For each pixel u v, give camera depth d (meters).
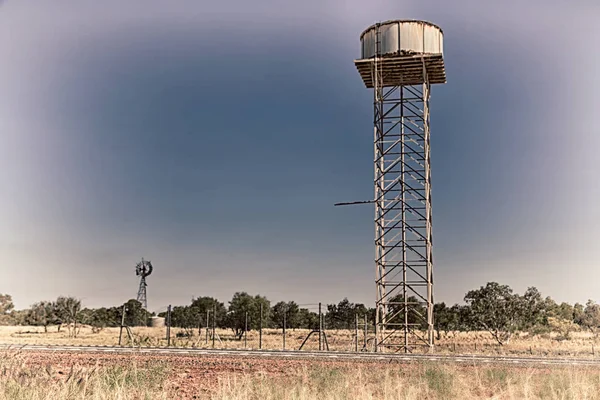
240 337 74.31
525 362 29.44
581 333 84.44
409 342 52.50
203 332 85.56
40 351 34.16
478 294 68.69
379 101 52.91
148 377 22.17
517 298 67.38
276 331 93.50
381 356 32.47
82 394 18.06
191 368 26.92
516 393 20.48
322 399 19.06
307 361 29.39
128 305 104.12
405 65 51.81
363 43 53.62
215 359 30.33
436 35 52.34
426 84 51.56
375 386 21.66
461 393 20.86
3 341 50.94
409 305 52.59
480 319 66.75
